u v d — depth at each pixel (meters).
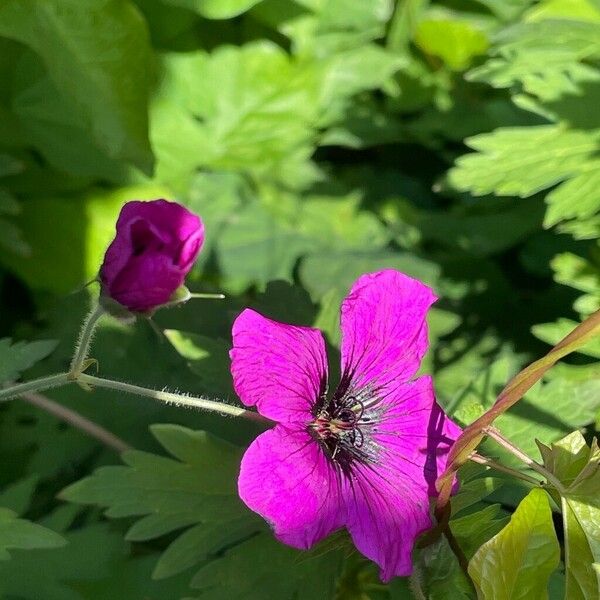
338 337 0.12
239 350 0.09
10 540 0.11
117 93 0.14
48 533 0.11
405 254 0.16
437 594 0.10
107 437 0.13
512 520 0.09
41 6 0.14
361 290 0.10
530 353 0.15
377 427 0.10
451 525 0.10
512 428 0.11
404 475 0.10
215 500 0.11
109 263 0.09
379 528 0.09
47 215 0.16
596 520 0.09
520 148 0.14
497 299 0.16
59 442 0.14
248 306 0.13
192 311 0.14
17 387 0.10
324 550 0.10
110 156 0.15
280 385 0.09
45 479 0.14
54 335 0.15
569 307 0.16
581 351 0.12
